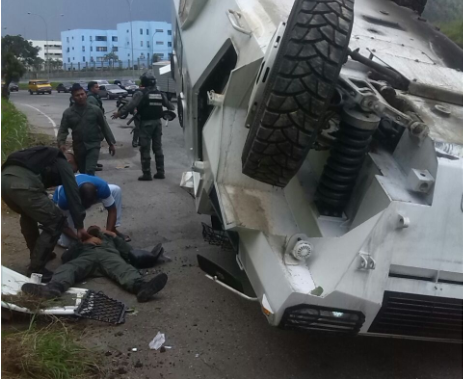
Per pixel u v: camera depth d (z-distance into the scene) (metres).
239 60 3.68
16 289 3.78
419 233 2.75
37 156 4.33
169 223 6.23
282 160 2.90
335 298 2.71
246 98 3.48
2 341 3.19
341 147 2.99
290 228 3.29
